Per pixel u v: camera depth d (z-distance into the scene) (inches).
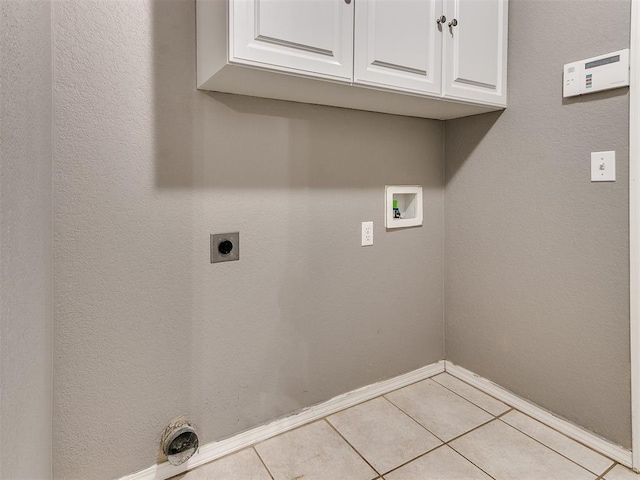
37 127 34.9
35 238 33.9
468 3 65.5
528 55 69.1
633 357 58.4
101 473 53.9
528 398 73.5
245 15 46.1
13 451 25.0
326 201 70.4
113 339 53.3
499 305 77.5
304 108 66.9
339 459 61.8
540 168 68.7
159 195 55.1
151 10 52.9
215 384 61.9
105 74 50.2
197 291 59.1
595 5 59.8
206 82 53.9
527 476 57.8
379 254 78.1
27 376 29.9
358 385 77.6
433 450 63.6
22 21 27.3
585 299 64.0
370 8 55.4
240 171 61.3
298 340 69.4
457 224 84.6
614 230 59.8
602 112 60.0
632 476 57.6
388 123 77.2
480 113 77.7
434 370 88.4
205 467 60.5
